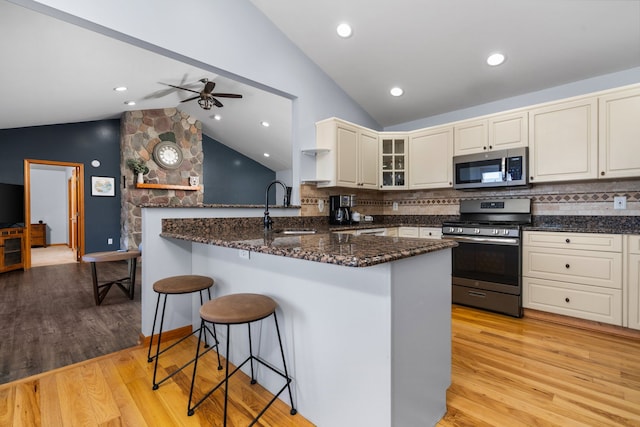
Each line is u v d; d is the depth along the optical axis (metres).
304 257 1.15
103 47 3.09
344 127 3.39
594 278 2.49
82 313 2.99
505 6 2.37
